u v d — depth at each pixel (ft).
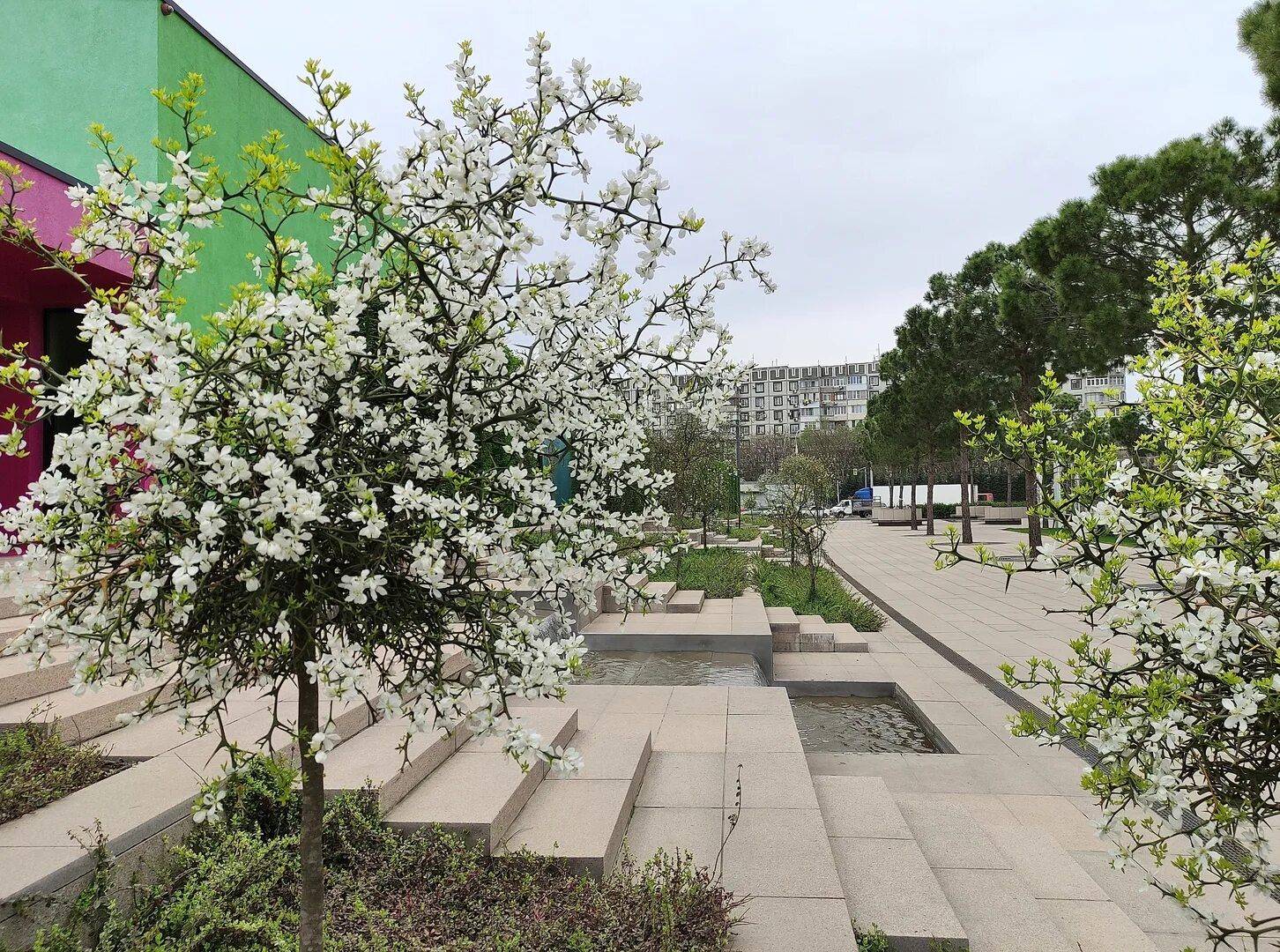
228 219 24.02
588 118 7.22
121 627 5.81
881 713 24.84
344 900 9.45
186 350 6.01
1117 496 7.36
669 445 49.01
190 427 5.48
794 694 27.12
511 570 7.11
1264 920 6.69
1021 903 11.28
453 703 6.75
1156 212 37.40
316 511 5.45
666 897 9.21
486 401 7.54
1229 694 6.75
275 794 10.18
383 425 6.53
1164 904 12.16
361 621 6.59
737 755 15.70
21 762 10.22
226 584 6.13
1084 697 6.94
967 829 13.85
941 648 31.76
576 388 8.11
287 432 5.60
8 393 24.39
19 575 5.76
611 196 7.13
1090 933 11.01
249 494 5.93
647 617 31.37
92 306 5.91
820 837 11.82
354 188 6.52
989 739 20.75
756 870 10.85
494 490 7.44
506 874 10.15
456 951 8.55
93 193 6.39
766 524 104.12
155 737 12.16
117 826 9.04
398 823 10.64
